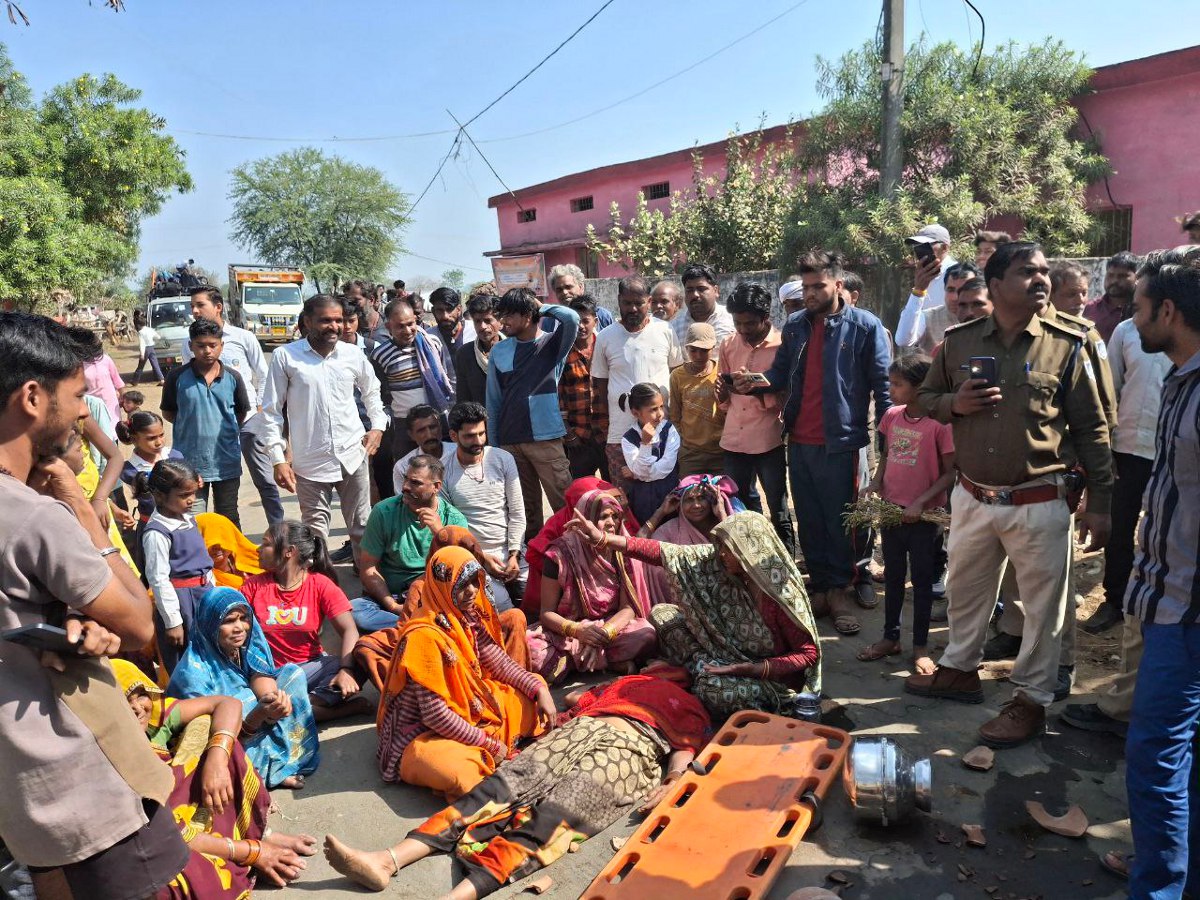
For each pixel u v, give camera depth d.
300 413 5.81
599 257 23.52
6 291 14.55
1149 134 12.20
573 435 6.62
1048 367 3.68
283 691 3.97
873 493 4.98
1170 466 2.75
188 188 21.66
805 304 5.23
